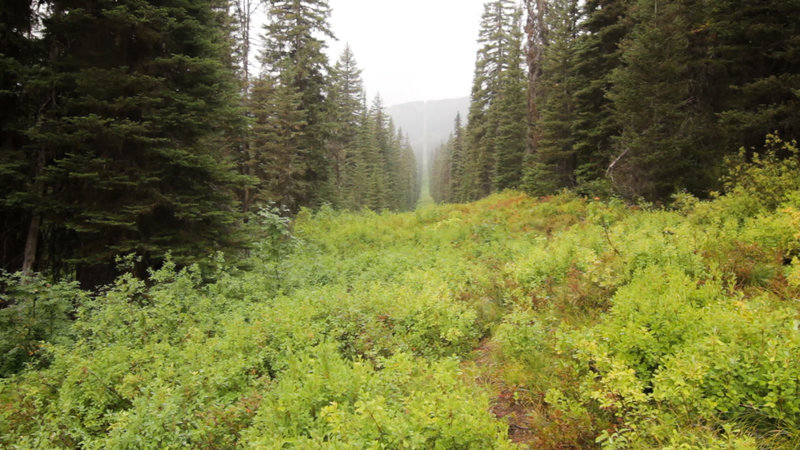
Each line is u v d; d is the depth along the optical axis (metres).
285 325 5.58
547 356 4.81
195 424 3.77
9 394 5.12
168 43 9.48
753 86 10.09
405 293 6.79
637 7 13.21
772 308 4.41
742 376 3.17
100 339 6.11
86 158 8.23
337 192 29.34
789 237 6.16
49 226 9.04
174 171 9.66
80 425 4.34
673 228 7.76
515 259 9.11
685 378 3.29
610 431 3.43
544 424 3.80
